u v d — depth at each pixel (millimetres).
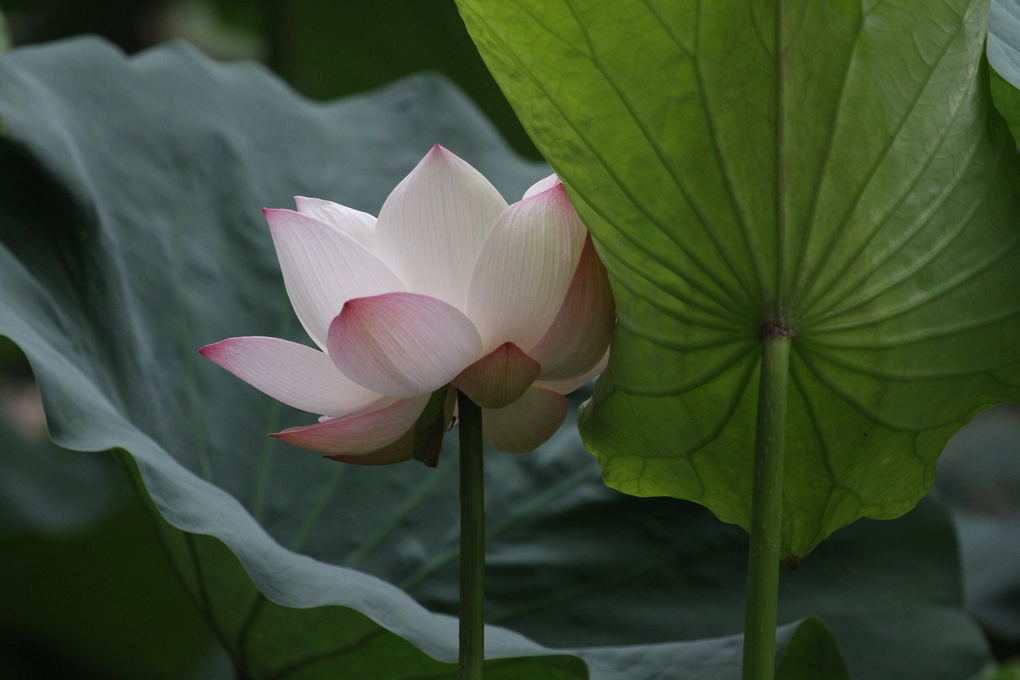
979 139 2822
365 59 6320
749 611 2809
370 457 2867
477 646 2848
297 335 3391
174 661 4539
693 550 3213
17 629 4340
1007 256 2846
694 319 2848
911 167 2811
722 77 2797
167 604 4363
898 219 2818
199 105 3748
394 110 4113
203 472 3219
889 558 3188
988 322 2857
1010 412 6812
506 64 2822
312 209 2891
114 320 3199
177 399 3238
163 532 3010
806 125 2803
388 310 2809
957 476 6387
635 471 2953
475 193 2844
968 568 4984
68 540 4102
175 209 3467
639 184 2824
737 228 2822
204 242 3447
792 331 2830
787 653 2988
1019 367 2881
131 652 4484
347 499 3264
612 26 2793
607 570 3207
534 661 2918
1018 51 2904
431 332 2818
